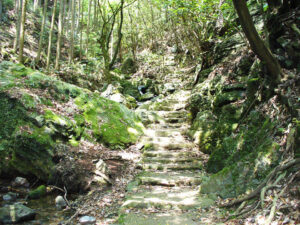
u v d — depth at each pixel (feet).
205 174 16.35
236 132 16.20
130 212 11.76
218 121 18.99
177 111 26.32
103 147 19.67
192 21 25.40
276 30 14.97
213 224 10.01
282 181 9.87
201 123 20.52
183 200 12.70
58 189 14.64
